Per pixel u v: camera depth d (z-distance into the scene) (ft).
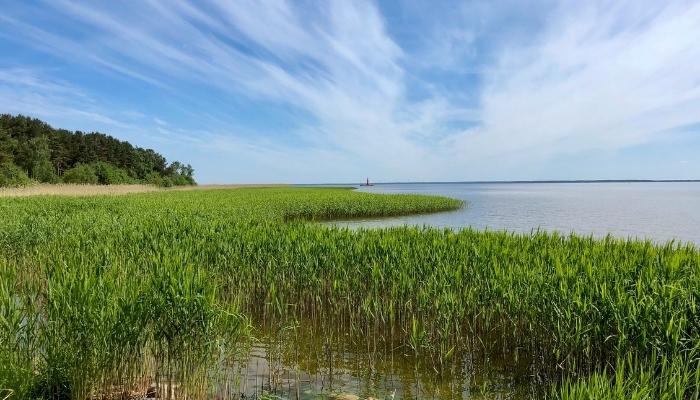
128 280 22.29
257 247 34.81
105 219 54.90
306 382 21.01
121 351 18.02
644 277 23.86
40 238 42.14
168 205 101.04
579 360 21.44
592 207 161.79
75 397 17.34
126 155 397.19
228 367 22.33
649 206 166.71
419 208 135.64
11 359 16.56
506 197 256.32
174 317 18.81
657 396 15.90
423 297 25.54
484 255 31.53
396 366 23.15
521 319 24.30
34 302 20.53
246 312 31.50
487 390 20.70
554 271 26.99
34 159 266.98
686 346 18.44
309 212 116.67
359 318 28.04
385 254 32.91
